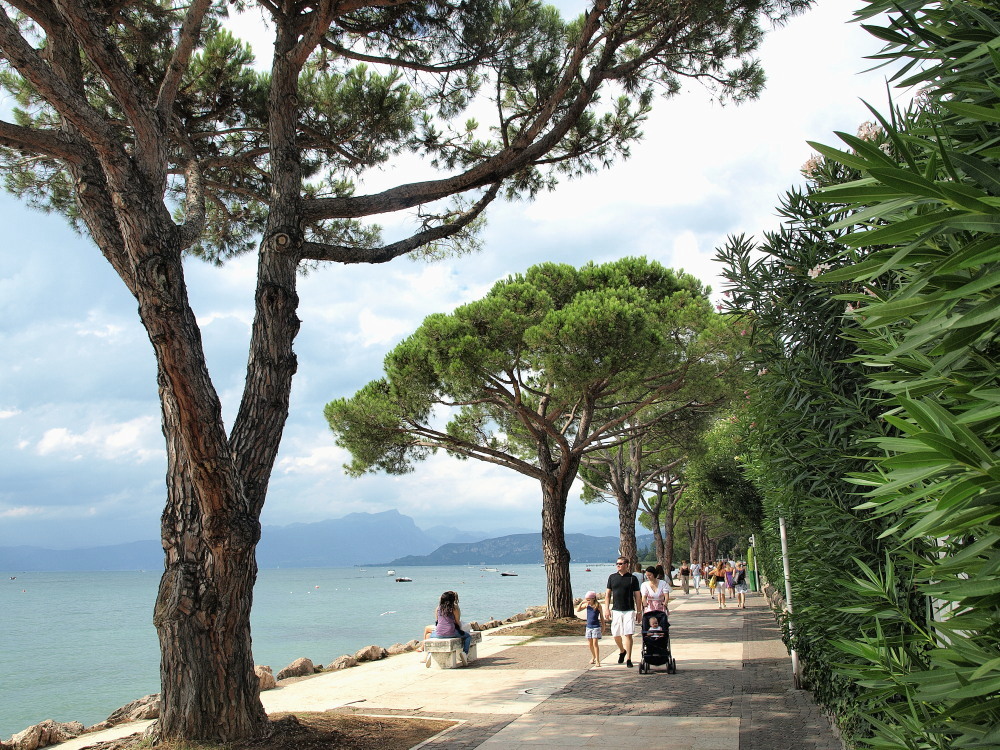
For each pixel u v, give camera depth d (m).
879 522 3.85
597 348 13.20
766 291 4.85
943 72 1.59
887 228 1.26
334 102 10.24
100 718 13.73
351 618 41.94
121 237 7.41
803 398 4.25
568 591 18.95
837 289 4.05
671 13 9.07
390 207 8.71
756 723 7.35
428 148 11.01
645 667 10.88
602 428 17.72
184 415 6.45
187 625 6.94
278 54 8.14
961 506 1.27
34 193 11.30
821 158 4.53
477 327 15.09
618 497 27.03
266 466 7.61
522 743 7.04
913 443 1.56
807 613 4.93
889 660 2.46
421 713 8.69
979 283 1.21
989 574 1.38
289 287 7.98
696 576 33.28
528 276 17.56
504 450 22.28
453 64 9.94
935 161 1.36
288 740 7.06
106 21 8.08
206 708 6.88
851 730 4.80
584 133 10.94
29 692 17.05
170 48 9.65
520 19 9.63
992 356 1.49
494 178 9.09
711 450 23.64
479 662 12.94
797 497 4.78
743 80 9.68
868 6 1.63
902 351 1.38
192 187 8.30
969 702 1.54
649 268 18.06
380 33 9.66
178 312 6.40
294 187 8.12
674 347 14.45
